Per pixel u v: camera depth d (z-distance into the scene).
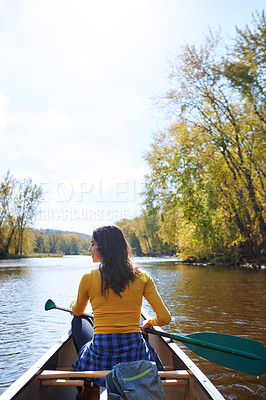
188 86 17.61
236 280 13.98
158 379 1.80
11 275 18.62
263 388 3.33
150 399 1.69
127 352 2.03
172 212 18.69
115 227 2.23
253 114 16.97
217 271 19.69
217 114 17.34
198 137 17.16
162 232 34.47
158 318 2.21
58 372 2.01
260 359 2.10
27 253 54.41
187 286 12.05
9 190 47.56
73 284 13.66
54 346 2.52
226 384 3.43
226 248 27.39
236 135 17.42
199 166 16.73
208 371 3.79
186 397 2.08
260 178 18.17
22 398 1.77
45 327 6.17
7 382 3.68
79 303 2.22
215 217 17.94
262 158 17.05
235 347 2.23
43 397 2.06
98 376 1.91
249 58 15.84
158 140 17.80
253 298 8.98
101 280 2.09
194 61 17.00
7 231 49.12
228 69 16.30
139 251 65.06
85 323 2.78
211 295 9.68
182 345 4.78
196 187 16.75
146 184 17.56
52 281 15.03
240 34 15.89
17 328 6.09
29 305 8.57
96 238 2.19
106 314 2.06
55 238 102.69
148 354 2.12
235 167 17.77
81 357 2.14
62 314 7.41
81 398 2.17
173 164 16.84
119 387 1.74
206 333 2.33
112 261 2.11
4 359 4.43
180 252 31.25
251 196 18.09
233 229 21.27
